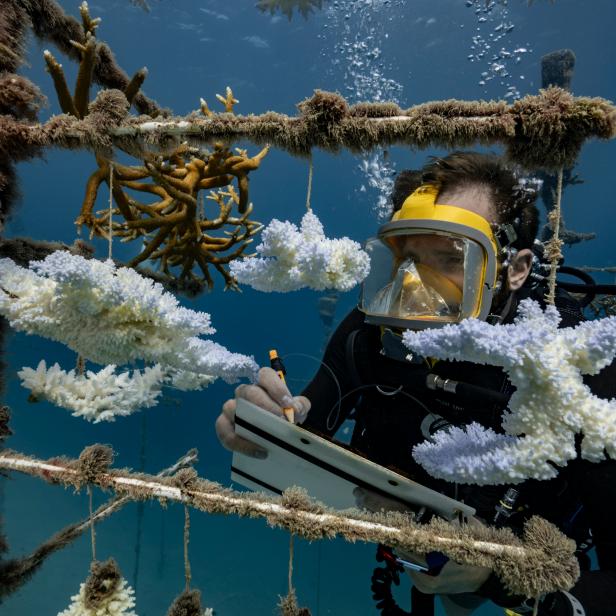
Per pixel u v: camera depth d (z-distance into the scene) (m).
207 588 6.09
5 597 1.16
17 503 5.96
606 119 0.79
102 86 1.77
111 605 0.91
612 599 0.87
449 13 17.42
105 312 0.93
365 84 7.89
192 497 0.85
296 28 28.77
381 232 1.30
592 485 0.94
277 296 39.09
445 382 1.28
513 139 0.87
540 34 22.53
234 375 1.23
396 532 0.75
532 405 0.66
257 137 0.99
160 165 1.56
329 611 6.10
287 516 0.79
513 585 0.73
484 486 1.19
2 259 1.02
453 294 1.23
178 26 29.31
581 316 1.25
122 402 1.14
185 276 1.93
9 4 1.33
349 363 1.53
